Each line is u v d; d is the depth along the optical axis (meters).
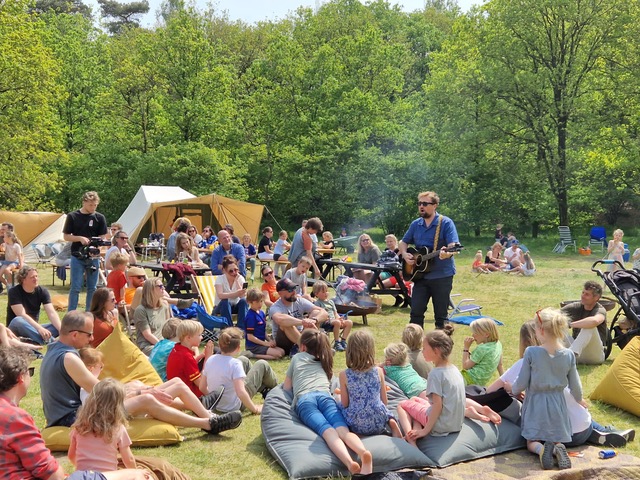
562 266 23.12
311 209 40.72
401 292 13.29
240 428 6.20
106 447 4.27
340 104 40.53
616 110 33.22
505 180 36.28
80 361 5.59
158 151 36.47
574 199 38.34
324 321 9.41
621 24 31.72
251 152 42.81
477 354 6.92
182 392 6.00
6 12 28.88
